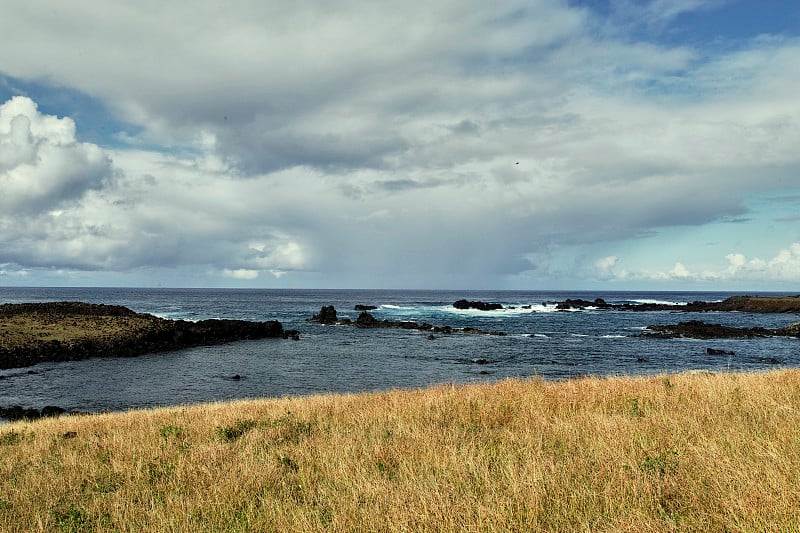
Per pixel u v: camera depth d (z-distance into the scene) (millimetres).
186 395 27641
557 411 10148
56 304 61625
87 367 36156
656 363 38562
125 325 50594
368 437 8820
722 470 5227
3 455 9992
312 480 6559
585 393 11836
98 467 8258
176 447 9281
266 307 124812
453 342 53406
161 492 6617
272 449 8438
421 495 5168
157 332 48000
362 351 46375
